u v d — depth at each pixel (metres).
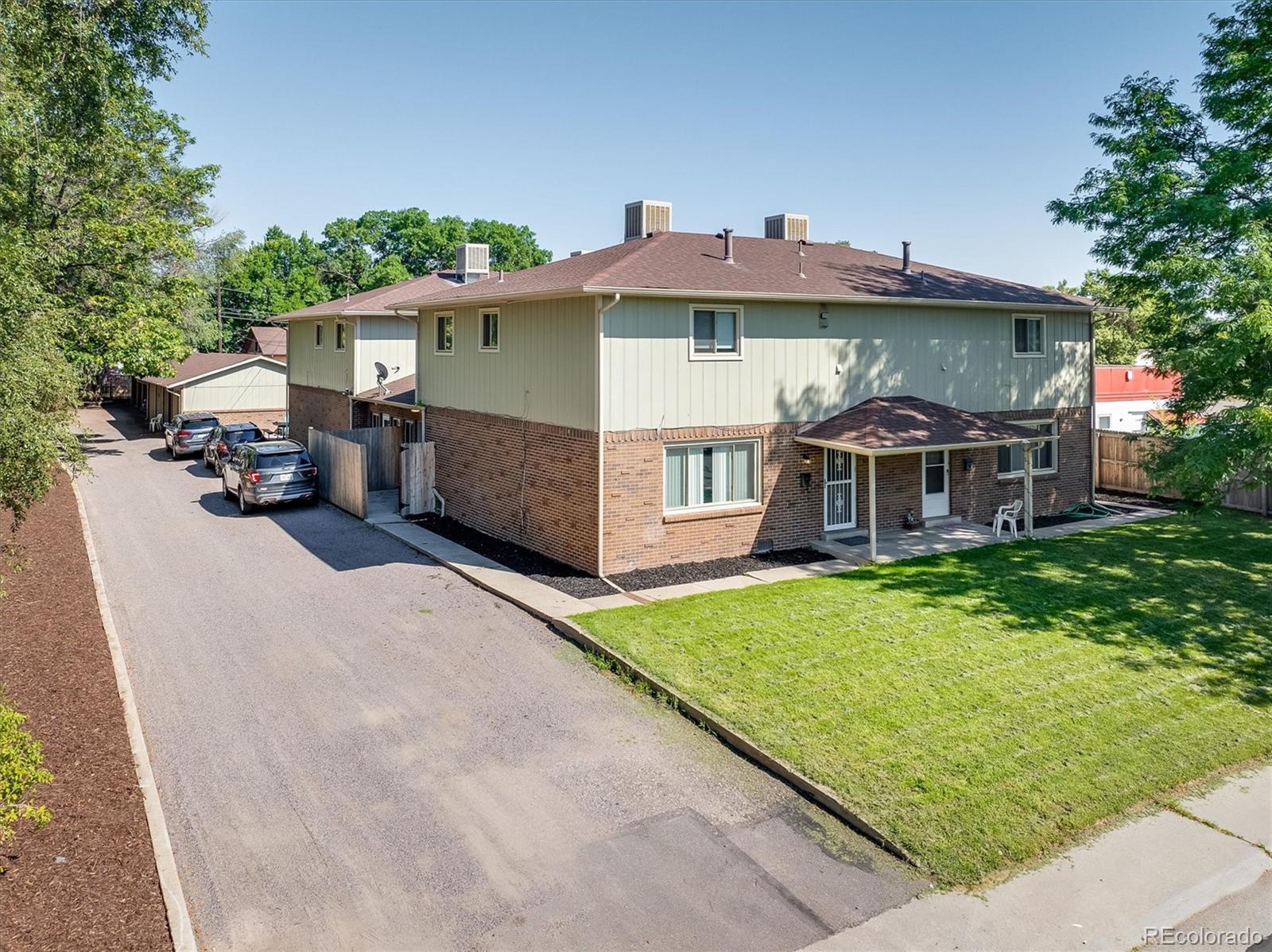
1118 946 6.45
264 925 6.64
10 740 6.80
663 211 21.70
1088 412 22.39
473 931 6.61
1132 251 19.02
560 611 13.55
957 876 7.20
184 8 18.70
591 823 8.06
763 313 16.98
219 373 41.56
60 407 13.25
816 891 7.09
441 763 9.17
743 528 17.09
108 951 6.00
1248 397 14.56
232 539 19.38
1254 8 17.72
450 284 30.97
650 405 15.85
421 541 18.86
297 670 11.63
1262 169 17.56
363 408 28.75
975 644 11.95
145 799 8.13
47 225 28.67
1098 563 16.14
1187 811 8.14
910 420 17.64
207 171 36.19
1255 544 17.56
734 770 9.01
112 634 12.70
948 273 22.36
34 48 16.94
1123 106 20.20
